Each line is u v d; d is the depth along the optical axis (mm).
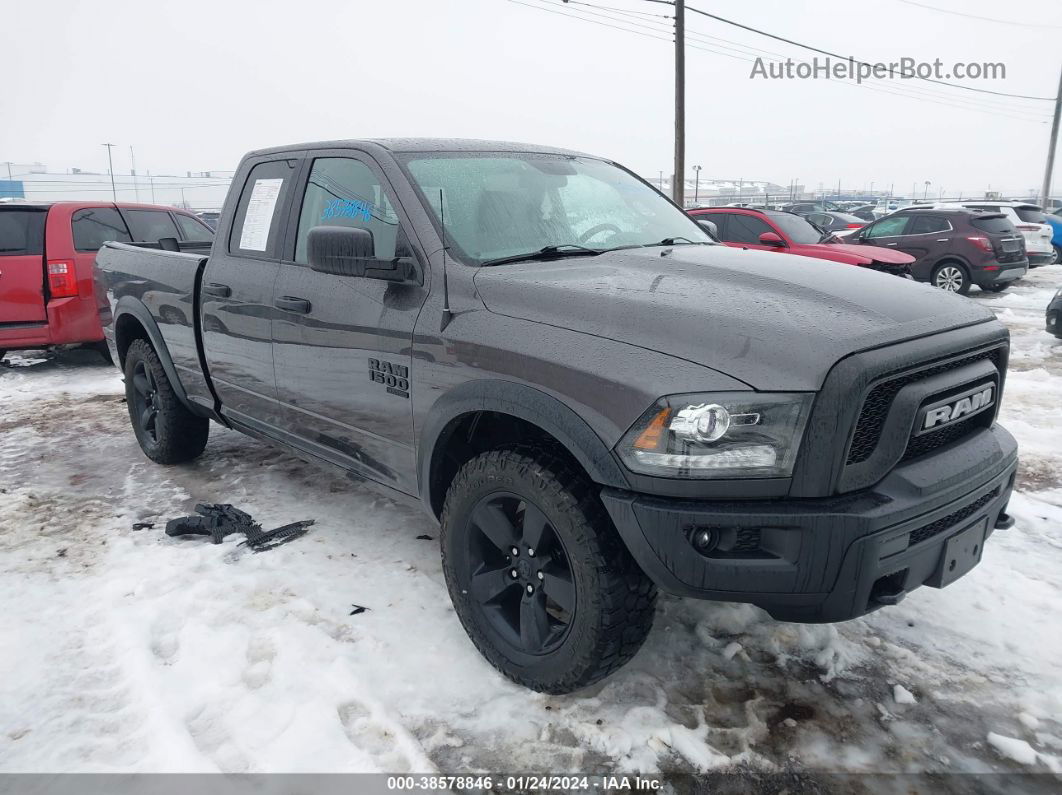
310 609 3031
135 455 5059
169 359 4398
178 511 4078
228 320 3787
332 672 2623
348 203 3232
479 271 2697
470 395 2527
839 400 1969
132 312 4559
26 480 4578
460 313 2627
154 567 3404
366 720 2402
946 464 2225
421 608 3057
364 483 3268
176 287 4176
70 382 7418
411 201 2924
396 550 3574
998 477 2396
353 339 3039
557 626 2537
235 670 2658
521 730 2375
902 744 2322
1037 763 2242
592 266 2723
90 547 3633
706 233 3678
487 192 3109
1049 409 6059
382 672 2648
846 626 2938
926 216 13164
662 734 2336
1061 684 2588
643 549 2115
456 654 2752
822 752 2289
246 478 4562
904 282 2633
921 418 2123
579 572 2262
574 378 2238
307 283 3285
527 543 2438
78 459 4980
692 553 2070
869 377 1982
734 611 3014
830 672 2648
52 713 2461
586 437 2186
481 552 2645
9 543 3684
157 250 4660
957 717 2438
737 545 2094
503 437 2887
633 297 2344
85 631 2922
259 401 3744
